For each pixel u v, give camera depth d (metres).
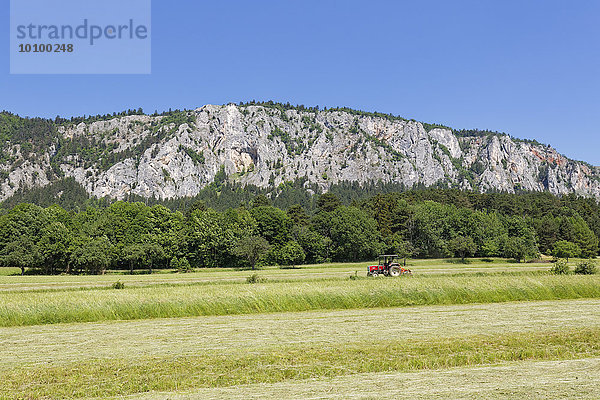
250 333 18.38
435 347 14.54
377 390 10.27
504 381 10.85
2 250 77.81
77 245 75.38
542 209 141.50
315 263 93.56
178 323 21.25
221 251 88.62
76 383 11.41
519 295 28.09
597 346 14.67
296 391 10.32
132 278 56.88
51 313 22.44
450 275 46.31
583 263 43.12
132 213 96.62
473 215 104.38
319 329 18.97
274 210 100.88
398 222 106.00
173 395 10.32
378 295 26.62
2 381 11.78
